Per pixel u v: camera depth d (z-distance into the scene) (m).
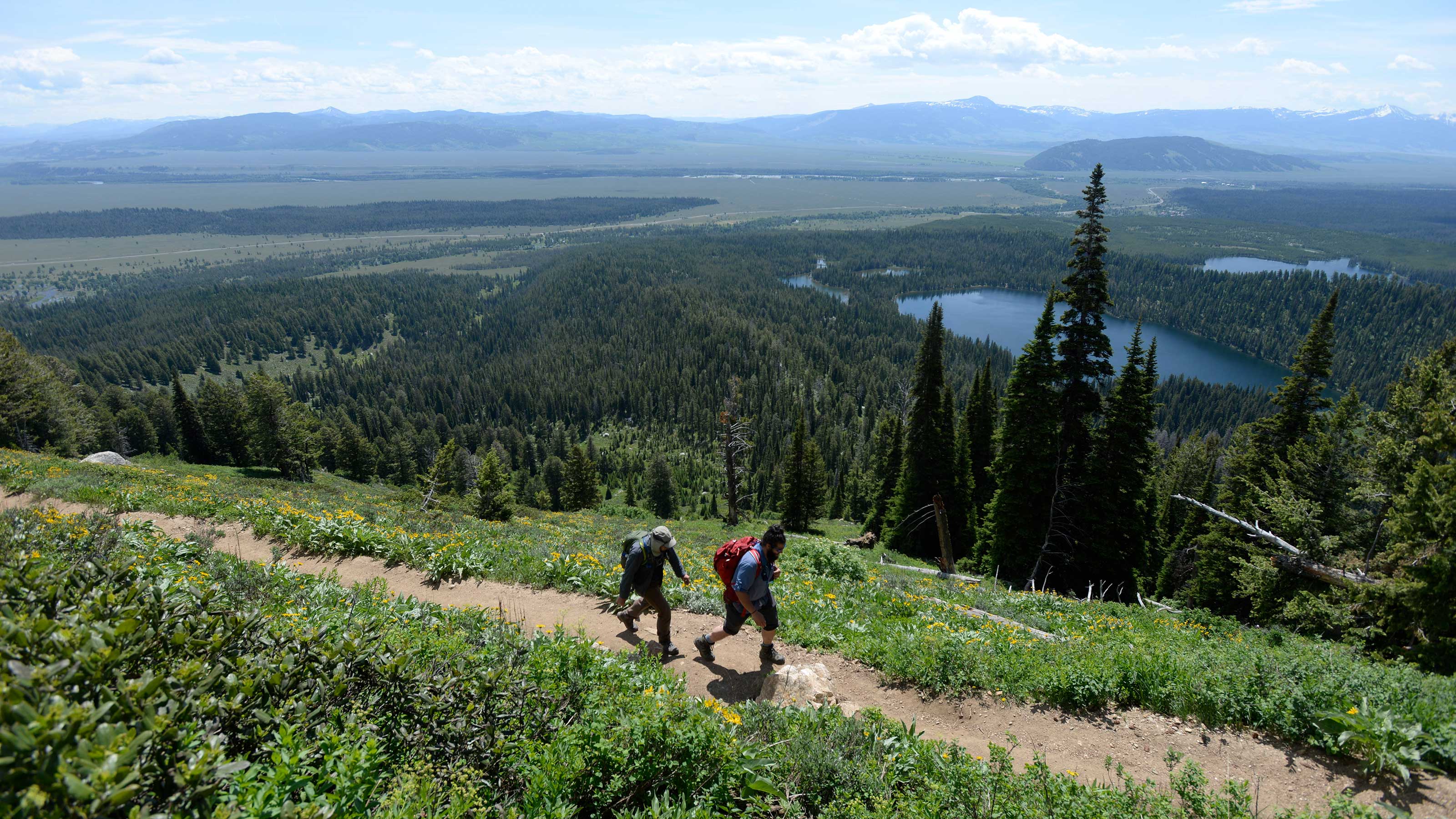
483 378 195.88
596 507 69.69
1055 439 26.89
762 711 5.72
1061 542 27.42
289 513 13.53
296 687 3.89
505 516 28.67
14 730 2.39
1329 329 26.94
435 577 10.30
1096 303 26.14
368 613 7.20
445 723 4.16
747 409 150.88
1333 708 6.11
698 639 7.48
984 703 6.91
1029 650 8.23
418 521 15.80
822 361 191.75
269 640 4.14
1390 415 21.19
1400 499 14.70
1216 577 25.58
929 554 35.47
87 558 6.76
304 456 74.06
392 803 3.36
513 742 4.23
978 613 12.00
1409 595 13.27
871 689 7.29
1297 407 27.83
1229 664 7.39
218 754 2.99
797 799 4.57
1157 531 36.94
